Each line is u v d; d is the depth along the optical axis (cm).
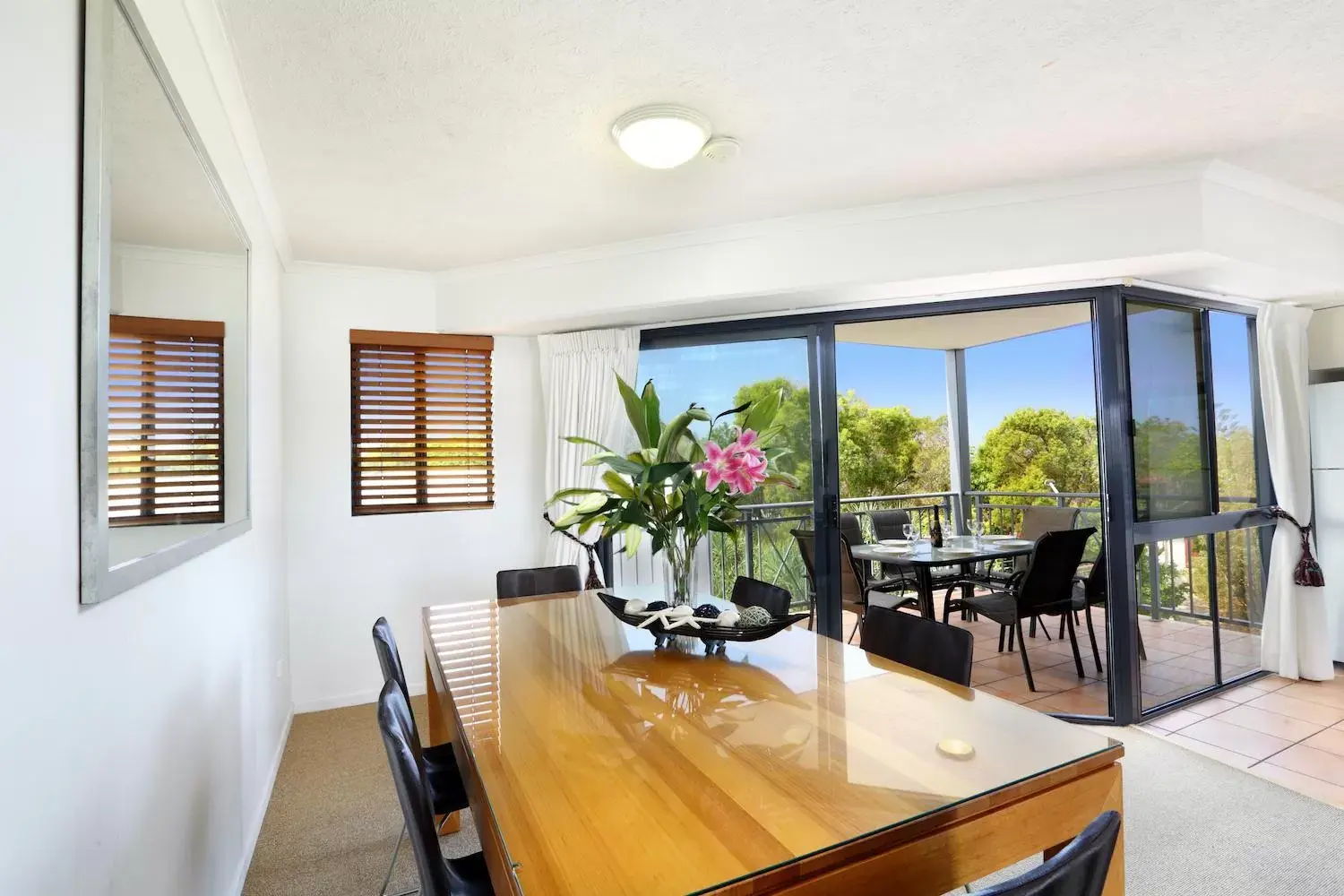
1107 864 87
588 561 395
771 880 94
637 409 199
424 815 114
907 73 204
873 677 173
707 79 205
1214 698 361
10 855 80
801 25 180
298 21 174
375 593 385
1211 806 249
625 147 233
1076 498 365
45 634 90
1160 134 247
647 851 98
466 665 189
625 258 356
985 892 73
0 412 79
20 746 82
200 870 168
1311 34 188
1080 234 290
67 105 98
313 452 373
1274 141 254
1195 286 341
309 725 347
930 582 405
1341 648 396
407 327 394
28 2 86
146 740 130
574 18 175
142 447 125
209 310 171
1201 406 365
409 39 182
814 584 371
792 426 377
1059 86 213
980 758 126
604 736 138
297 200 288
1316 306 400
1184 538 351
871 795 113
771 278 330
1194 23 183
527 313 377
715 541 389
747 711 150
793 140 246
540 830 103
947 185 292
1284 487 382
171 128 141
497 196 288
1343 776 272
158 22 141
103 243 105
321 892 209
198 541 159
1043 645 400
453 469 402
